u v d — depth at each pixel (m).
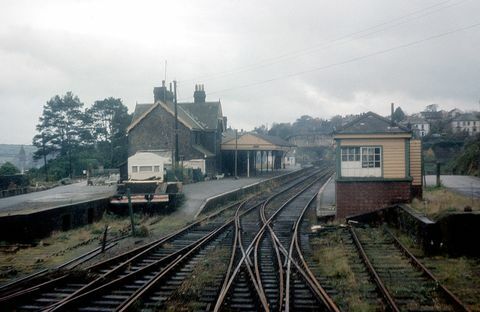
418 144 21.38
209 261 12.55
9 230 15.88
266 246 14.95
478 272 11.05
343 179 19.73
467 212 13.13
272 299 8.93
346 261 12.16
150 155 27.91
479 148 46.12
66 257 13.76
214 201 26.48
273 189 40.19
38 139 65.19
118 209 23.81
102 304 8.77
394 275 10.79
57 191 32.12
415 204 18.17
